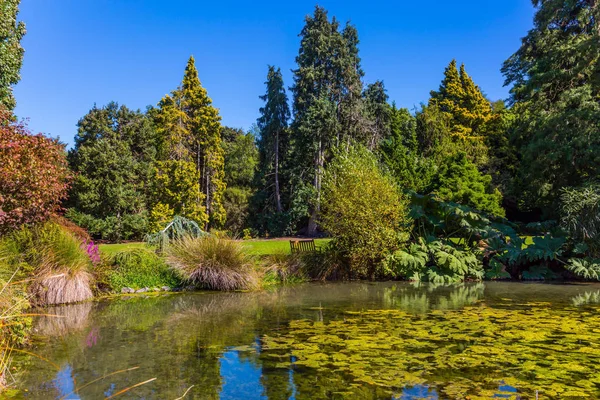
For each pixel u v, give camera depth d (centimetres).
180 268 1080
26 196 824
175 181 2530
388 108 3164
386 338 554
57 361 473
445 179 2092
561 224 1359
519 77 3036
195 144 2786
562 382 391
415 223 1444
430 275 1251
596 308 775
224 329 627
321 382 397
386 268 1282
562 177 1938
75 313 770
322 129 2892
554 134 1919
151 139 3262
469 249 1367
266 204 3347
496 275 1292
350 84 3100
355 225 1276
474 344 520
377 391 372
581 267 1223
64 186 966
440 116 3062
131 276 1070
